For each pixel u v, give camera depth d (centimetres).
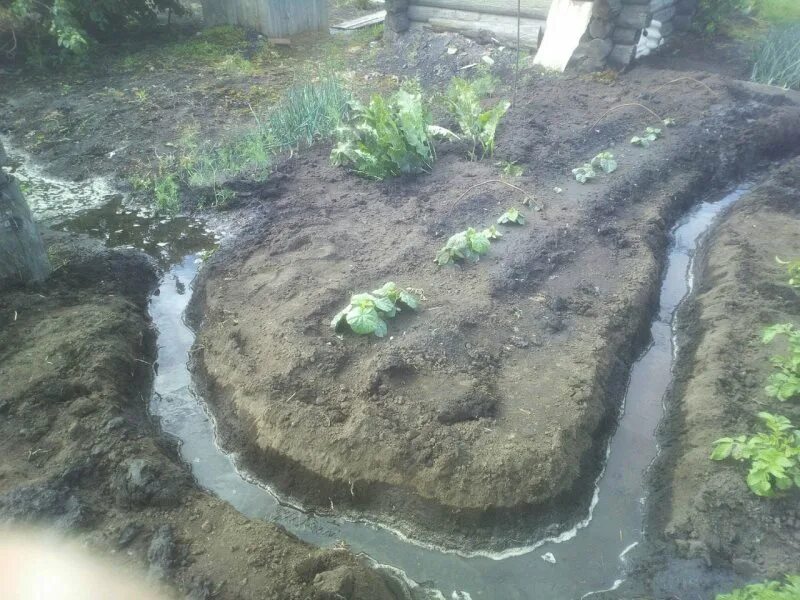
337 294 460
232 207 607
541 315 446
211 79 915
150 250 557
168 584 274
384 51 1007
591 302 462
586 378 391
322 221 566
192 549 293
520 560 319
